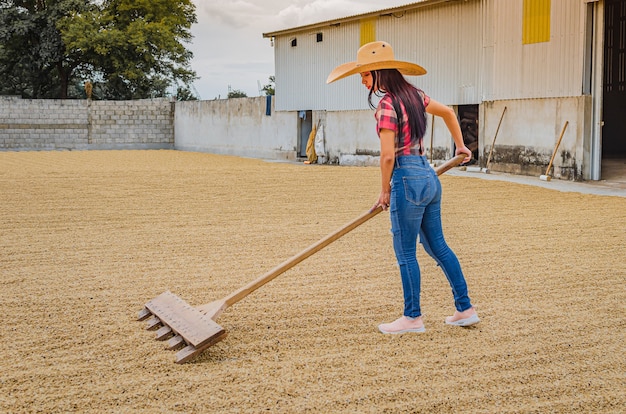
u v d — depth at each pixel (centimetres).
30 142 3178
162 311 452
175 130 3356
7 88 4203
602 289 547
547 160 1545
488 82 1702
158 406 330
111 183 1356
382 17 2036
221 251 717
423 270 615
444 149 1867
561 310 488
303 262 655
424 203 424
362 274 604
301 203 1095
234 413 322
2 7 3975
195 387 353
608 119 2203
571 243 745
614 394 341
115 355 402
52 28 3803
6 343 426
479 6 1719
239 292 441
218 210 1018
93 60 3869
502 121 1666
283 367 379
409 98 421
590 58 1450
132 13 4106
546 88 1538
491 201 1112
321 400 334
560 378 362
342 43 2202
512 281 575
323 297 528
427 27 1889
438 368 376
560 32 1498
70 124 3231
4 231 838
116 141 3306
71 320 474
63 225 884
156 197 1158
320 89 2312
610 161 1825
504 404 330
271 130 2595
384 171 416
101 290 555
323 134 2302
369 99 432
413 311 437
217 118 2964
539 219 921
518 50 1606
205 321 415
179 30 4306
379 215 961
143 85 4047
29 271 626
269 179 1445
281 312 488
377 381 357
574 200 1127
